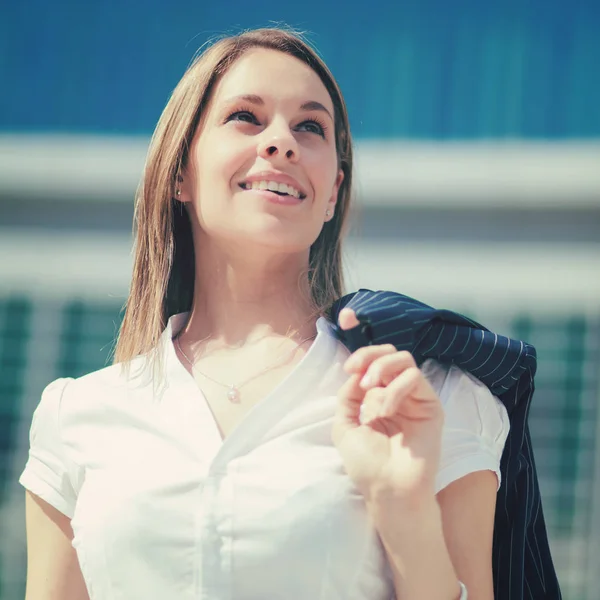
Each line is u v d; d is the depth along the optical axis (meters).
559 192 8.25
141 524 2.57
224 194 2.83
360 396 2.56
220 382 2.79
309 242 2.87
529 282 8.17
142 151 8.59
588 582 7.53
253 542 2.51
